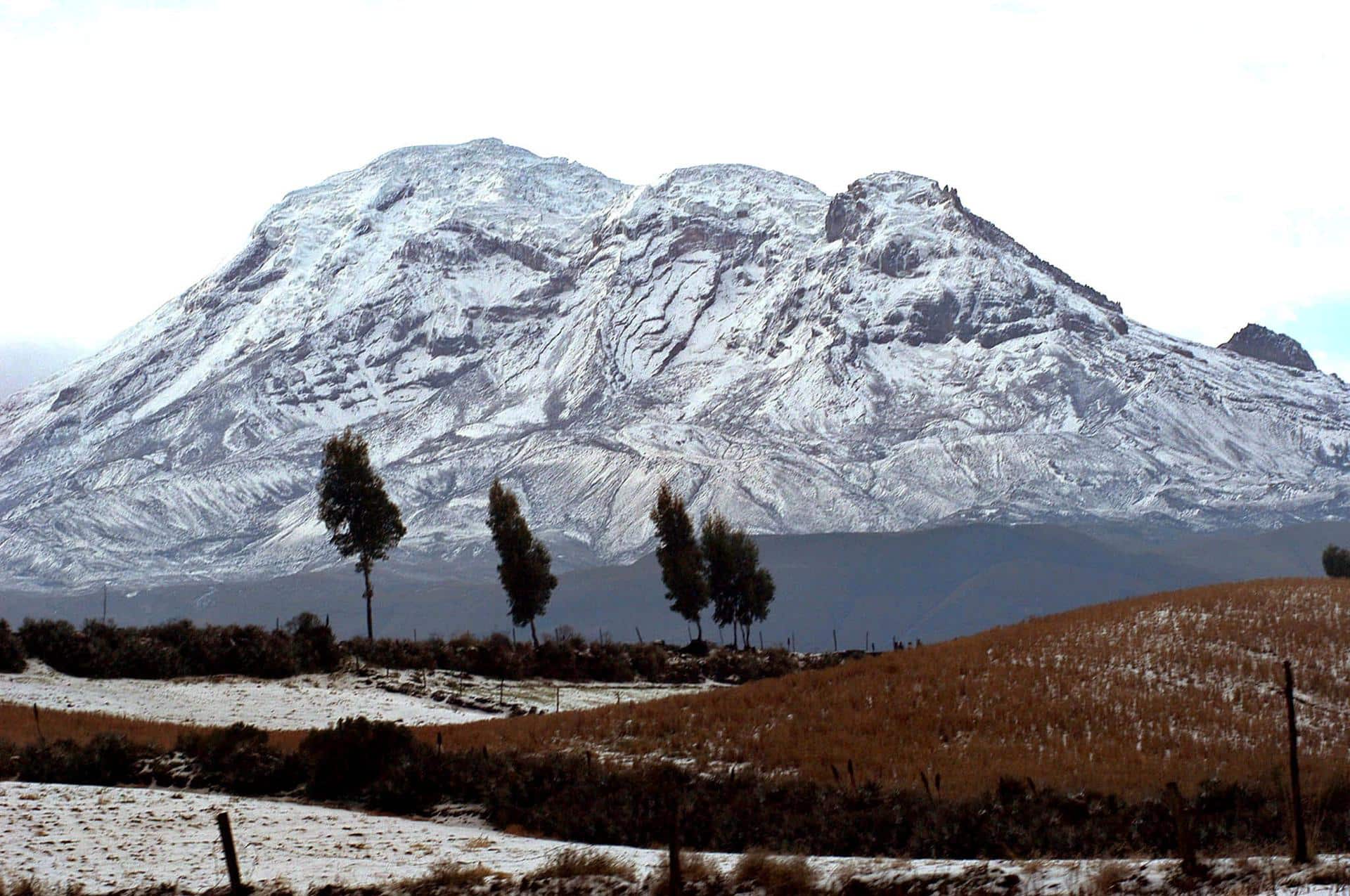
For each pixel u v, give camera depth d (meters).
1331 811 48.12
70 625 105.50
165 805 50.12
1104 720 79.12
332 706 94.56
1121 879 34.69
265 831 47.19
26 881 38.34
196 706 90.50
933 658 94.38
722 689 98.50
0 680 92.75
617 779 57.25
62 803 49.22
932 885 36.09
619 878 38.31
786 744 73.62
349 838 46.91
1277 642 96.00
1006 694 84.62
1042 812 50.19
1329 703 84.06
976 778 62.34
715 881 37.25
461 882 38.34
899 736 75.75
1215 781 54.19
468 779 56.69
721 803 53.53
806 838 48.84
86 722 73.56
